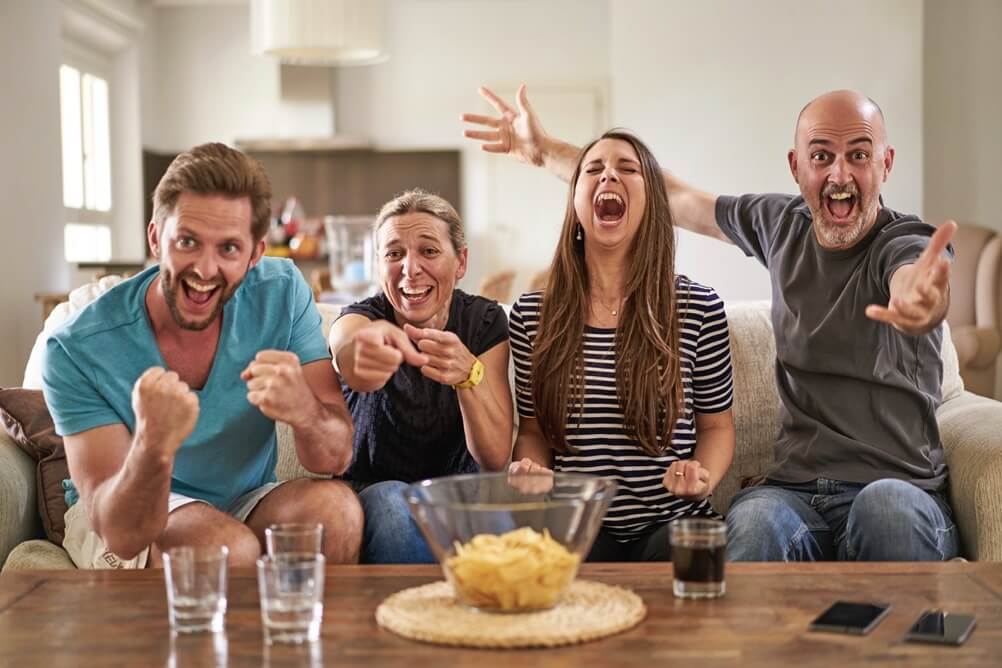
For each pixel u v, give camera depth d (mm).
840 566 1890
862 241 2535
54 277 7215
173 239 1951
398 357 1968
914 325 1936
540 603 1602
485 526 1604
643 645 1492
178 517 2051
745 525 2230
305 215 9828
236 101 9922
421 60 9820
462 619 1574
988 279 6480
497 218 9758
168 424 1724
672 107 7000
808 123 2557
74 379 2080
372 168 9797
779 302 2623
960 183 7801
